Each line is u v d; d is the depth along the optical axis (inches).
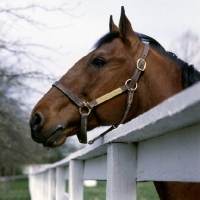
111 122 129.0
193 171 60.7
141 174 89.4
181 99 49.6
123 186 92.8
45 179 390.0
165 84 130.4
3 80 365.1
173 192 107.0
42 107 124.5
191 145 61.8
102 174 129.0
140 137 81.7
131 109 129.5
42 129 122.3
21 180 1691.7
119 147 93.7
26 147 485.4
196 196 103.5
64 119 124.3
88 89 127.0
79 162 179.9
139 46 133.1
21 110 426.6
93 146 117.2
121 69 129.0
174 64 134.6
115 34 135.1
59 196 247.9
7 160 501.0
